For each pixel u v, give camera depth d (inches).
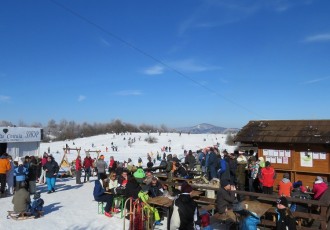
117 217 476.7
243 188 563.5
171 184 489.1
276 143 587.8
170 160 728.3
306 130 572.4
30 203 478.3
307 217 368.2
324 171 539.5
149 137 4015.8
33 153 964.6
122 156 2185.0
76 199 606.2
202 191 504.1
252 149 719.1
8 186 637.3
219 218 382.3
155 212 420.2
